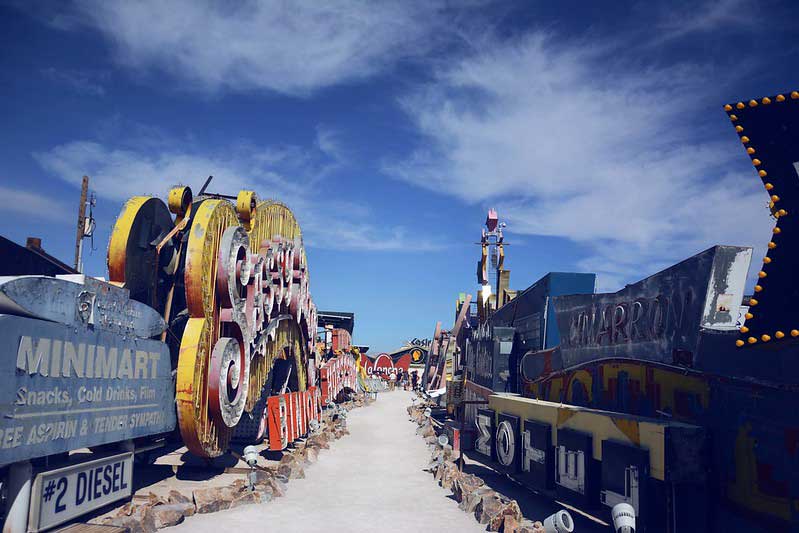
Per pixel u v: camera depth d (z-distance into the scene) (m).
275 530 13.87
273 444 26.08
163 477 19.53
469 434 28.75
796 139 8.19
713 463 11.73
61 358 12.31
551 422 17.50
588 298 18.45
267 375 27.70
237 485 17.20
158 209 19.95
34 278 11.59
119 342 14.88
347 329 68.75
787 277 7.62
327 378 49.47
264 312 26.75
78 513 12.92
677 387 13.25
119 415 14.82
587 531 14.21
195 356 18.44
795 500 9.73
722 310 12.66
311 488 19.36
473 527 14.80
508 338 29.27
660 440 11.73
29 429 11.29
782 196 8.00
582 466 14.95
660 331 14.18
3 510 11.59
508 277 46.72
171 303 20.73
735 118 8.70
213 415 19.86
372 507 16.83
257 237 26.53
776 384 10.27
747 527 10.74
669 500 11.43
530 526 14.18
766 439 10.43
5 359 10.65
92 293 13.61
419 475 22.77
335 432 33.62
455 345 55.97
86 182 28.06
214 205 20.53
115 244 17.78
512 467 20.11
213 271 20.36
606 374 16.84
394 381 116.38
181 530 13.32
